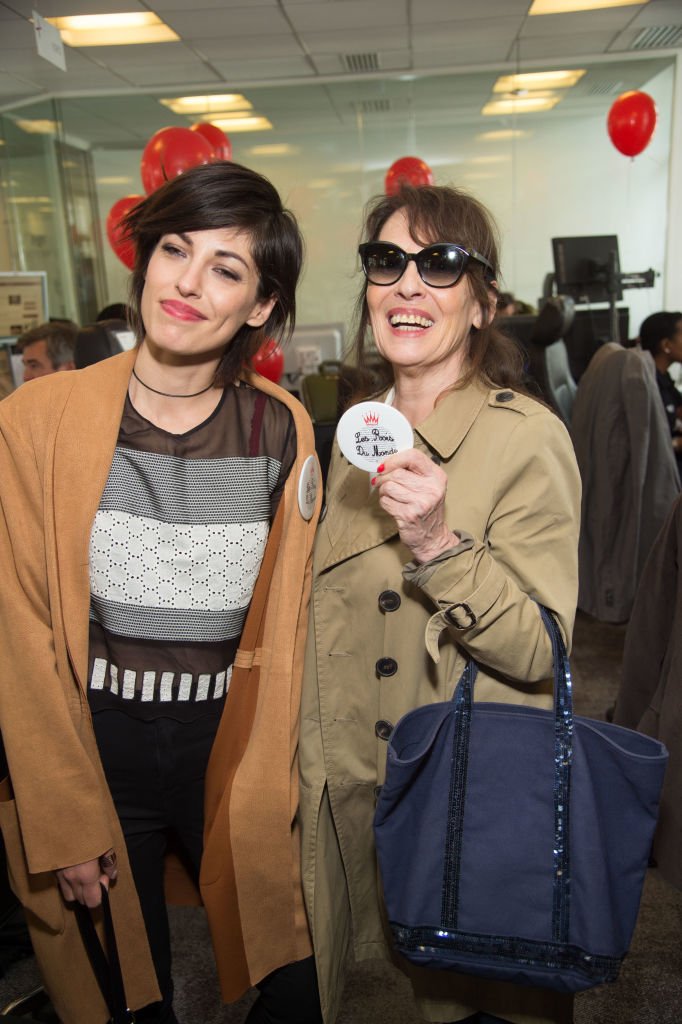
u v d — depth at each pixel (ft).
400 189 3.93
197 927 6.48
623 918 3.26
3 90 22.30
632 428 9.97
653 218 22.41
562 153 22.63
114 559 3.67
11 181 24.36
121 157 24.40
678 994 5.66
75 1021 4.31
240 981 4.28
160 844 4.33
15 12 16.22
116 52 19.45
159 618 3.76
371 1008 5.56
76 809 3.71
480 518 3.58
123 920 4.14
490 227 3.89
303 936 4.22
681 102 21.58
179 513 3.73
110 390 3.73
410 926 3.39
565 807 3.23
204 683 3.90
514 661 3.36
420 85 22.71
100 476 3.62
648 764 3.10
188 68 21.02
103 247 24.95
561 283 17.87
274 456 3.94
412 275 3.71
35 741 3.66
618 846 3.23
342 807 4.05
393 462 3.20
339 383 4.66
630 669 5.66
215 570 3.78
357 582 3.87
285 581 3.92
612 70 21.74
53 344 9.52
